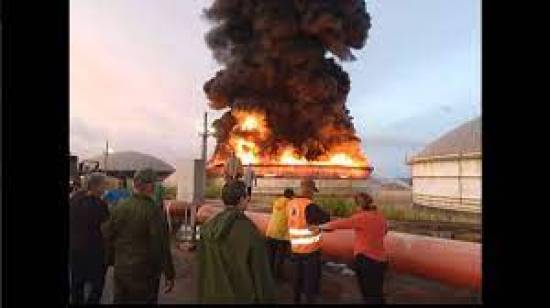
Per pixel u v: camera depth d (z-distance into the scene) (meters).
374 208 6.04
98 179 5.75
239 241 4.22
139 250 4.79
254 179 19.45
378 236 5.93
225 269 4.20
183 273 8.51
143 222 4.80
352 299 6.93
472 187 13.73
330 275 8.58
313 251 6.52
